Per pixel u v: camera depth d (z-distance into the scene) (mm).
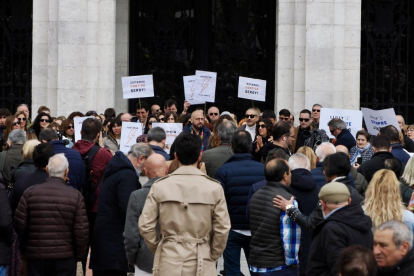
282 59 19656
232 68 21594
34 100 20062
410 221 7770
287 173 8898
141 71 21609
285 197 8711
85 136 11172
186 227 7461
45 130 11375
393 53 21281
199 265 7398
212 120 16781
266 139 13859
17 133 11773
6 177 11562
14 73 21500
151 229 7492
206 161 11070
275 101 19984
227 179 9797
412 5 21469
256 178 9812
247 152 10031
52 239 9094
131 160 9805
